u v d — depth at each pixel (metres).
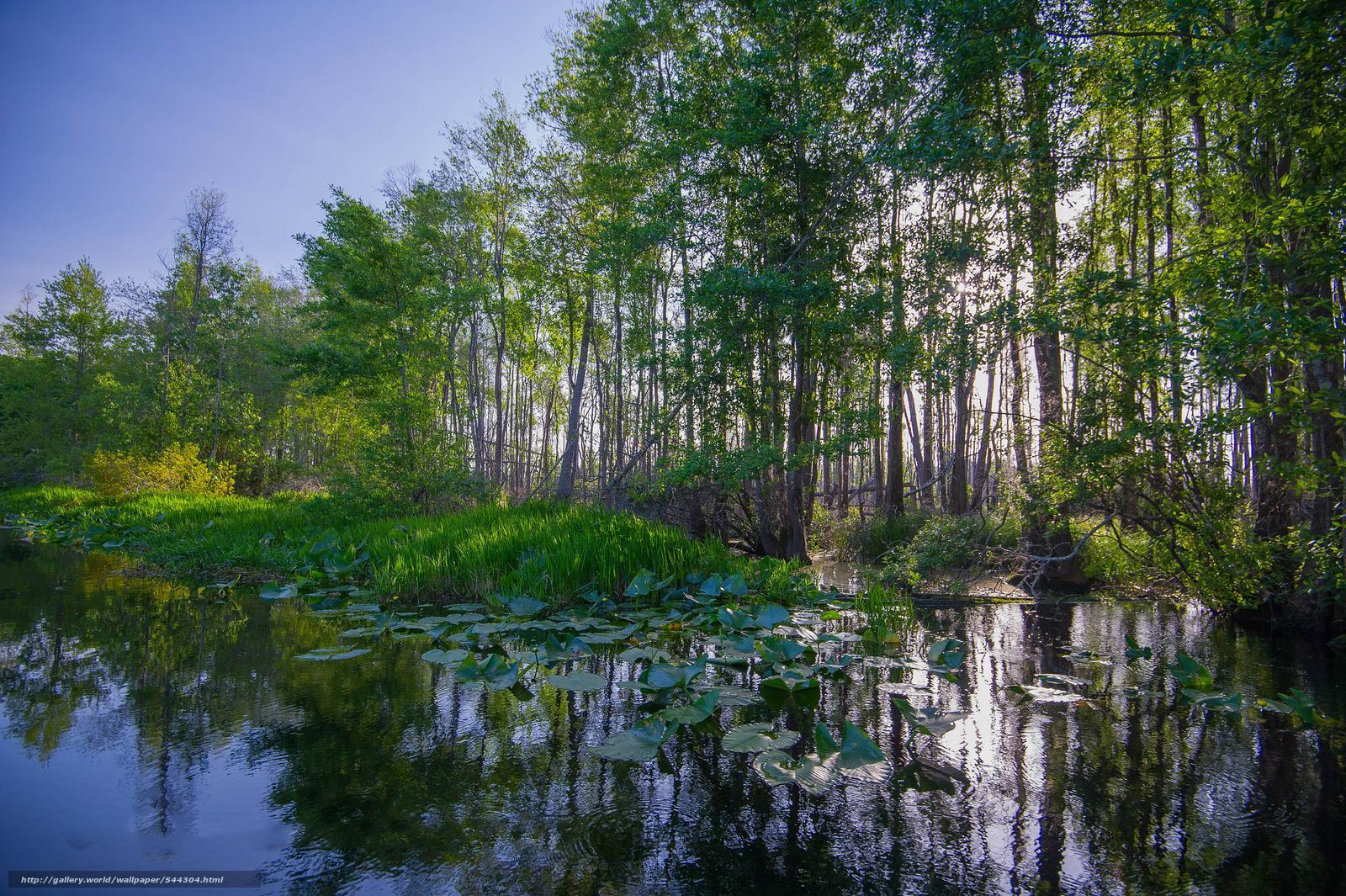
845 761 2.81
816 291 9.36
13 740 3.03
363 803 2.51
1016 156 6.37
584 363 15.57
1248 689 4.24
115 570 8.53
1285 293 4.71
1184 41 4.77
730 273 9.54
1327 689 4.27
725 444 10.48
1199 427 5.39
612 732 3.27
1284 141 5.18
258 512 12.12
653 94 12.53
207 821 2.35
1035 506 7.03
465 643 5.07
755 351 10.73
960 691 4.07
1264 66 4.27
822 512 14.92
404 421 11.44
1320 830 2.42
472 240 17.70
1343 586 5.37
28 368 29.66
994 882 2.07
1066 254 6.96
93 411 27.17
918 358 7.13
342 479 11.28
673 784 2.72
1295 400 4.78
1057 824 2.45
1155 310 5.48
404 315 12.24
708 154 10.49
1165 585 7.55
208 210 21.95
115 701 3.59
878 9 7.08
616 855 2.19
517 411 26.98
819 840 2.31
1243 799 2.65
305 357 11.88
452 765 2.87
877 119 9.51
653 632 5.69
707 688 3.96
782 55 9.82
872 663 4.73
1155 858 2.22
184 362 21.80
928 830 2.38
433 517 10.50
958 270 7.60
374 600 6.80
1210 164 6.03
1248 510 6.54
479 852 2.19
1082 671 4.58
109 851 2.12
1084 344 6.21
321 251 12.15
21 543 11.61
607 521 8.43
